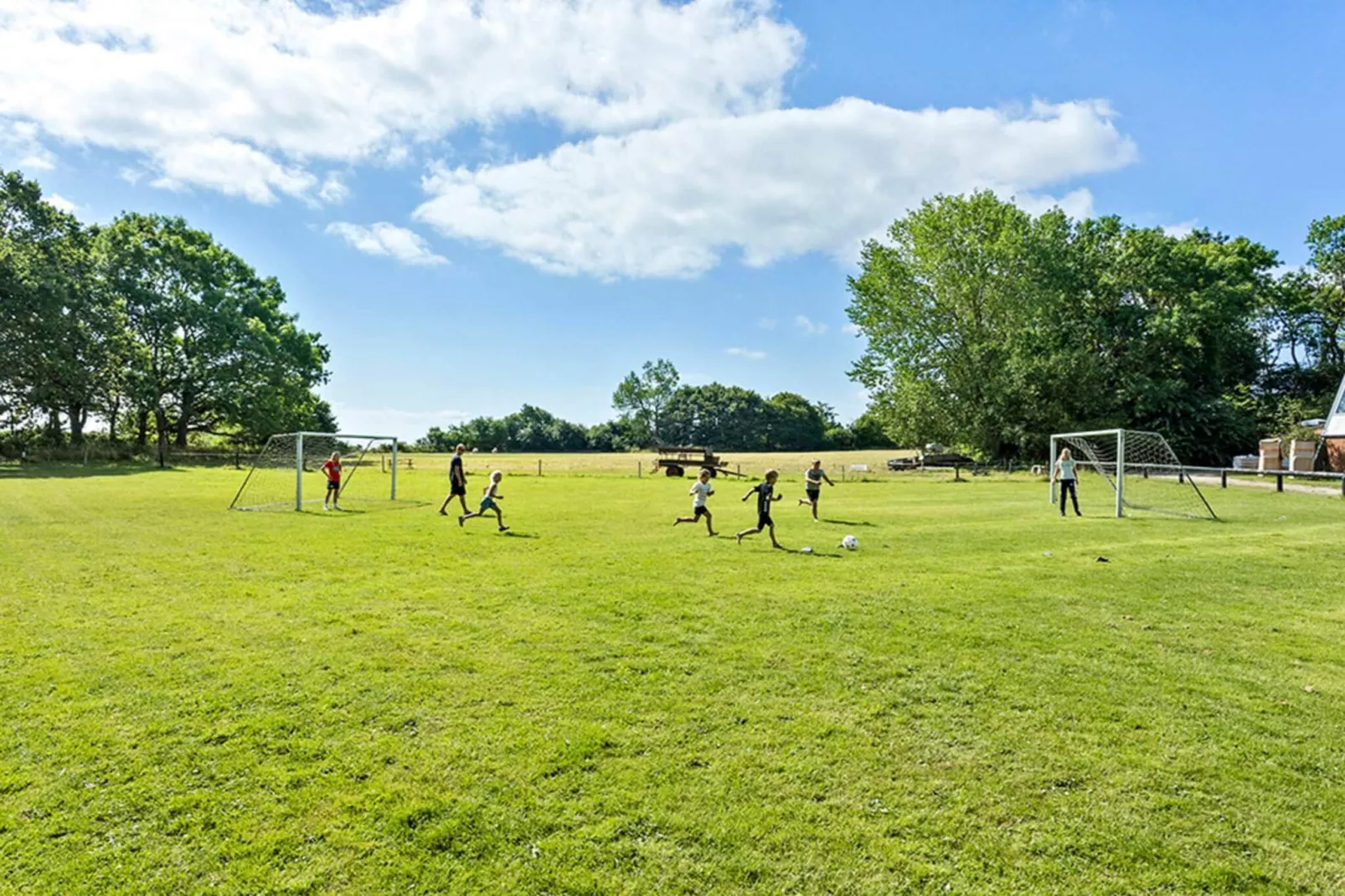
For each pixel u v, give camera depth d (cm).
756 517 1811
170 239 4984
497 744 463
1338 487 2528
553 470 4866
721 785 416
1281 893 327
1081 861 349
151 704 521
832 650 662
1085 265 4353
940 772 434
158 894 318
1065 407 4078
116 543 1254
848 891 326
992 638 701
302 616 769
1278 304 4828
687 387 12431
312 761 439
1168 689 568
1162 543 1305
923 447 4550
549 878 332
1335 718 514
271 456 2397
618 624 747
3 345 3775
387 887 327
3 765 428
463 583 948
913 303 4281
